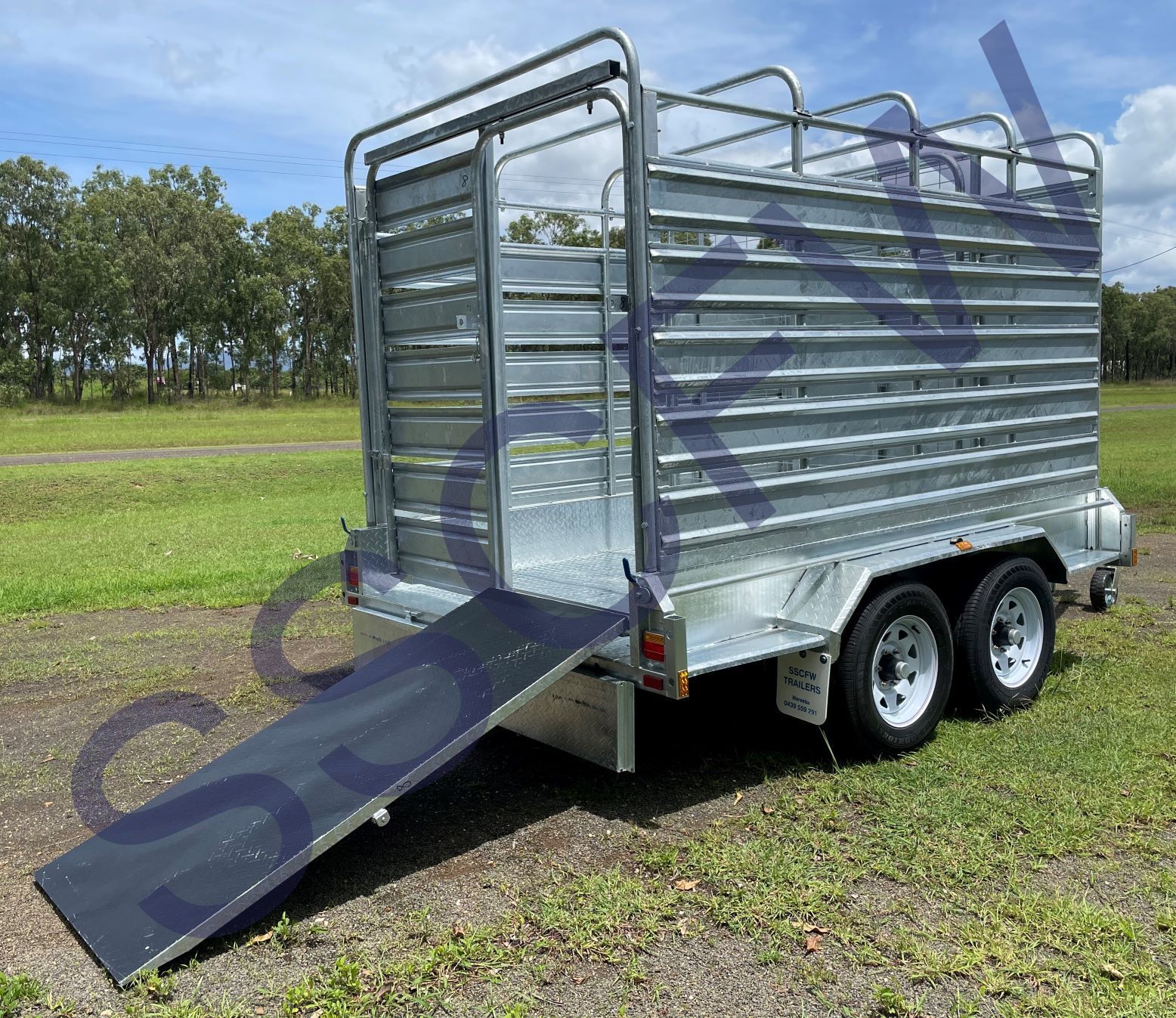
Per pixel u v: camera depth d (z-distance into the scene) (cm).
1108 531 591
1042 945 290
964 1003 262
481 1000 271
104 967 291
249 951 300
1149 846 349
